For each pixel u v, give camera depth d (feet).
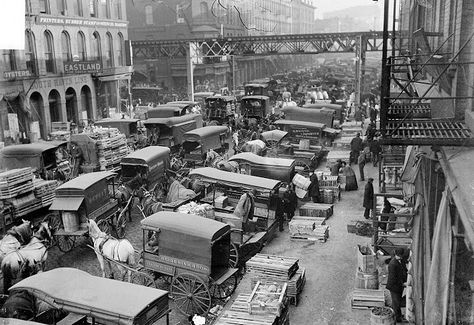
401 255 44.98
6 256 48.98
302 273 50.47
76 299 35.06
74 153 86.33
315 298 49.16
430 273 33.96
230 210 64.28
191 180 76.95
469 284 31.94
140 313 33.78
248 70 326.44
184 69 265.13
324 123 116.98
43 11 140.67
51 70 144.05
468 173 28.22
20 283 37.76
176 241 46.65
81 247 65.77
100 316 34.09
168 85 268.62
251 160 79.30
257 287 43.65
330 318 45.09
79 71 148.66
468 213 23.21
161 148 86.74
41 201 65.62
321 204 77.51
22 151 77.36
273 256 51.03
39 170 77.41
